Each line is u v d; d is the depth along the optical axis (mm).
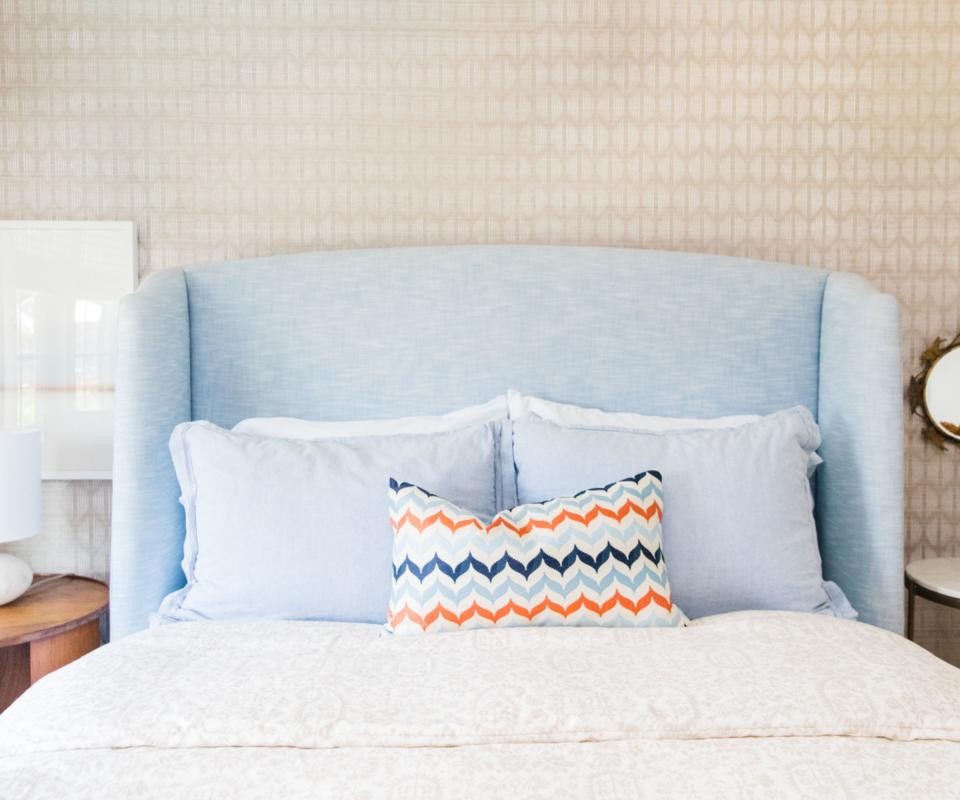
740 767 942
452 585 1366
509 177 2098
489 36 2076
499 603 1358
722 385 1981
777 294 1976
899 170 2100
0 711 2057
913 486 2137
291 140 2084
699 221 2105
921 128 2094
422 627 1354
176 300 1884
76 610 1808
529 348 1977
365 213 2102
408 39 2072
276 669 1165
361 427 1857
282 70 2070
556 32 2076
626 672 1131
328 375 1983
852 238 2109
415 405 1983
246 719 1031
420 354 1982
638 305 1980
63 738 1025
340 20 2066
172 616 1558
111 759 979
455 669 1148
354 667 1166
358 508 1552
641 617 1373
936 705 1063
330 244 2104
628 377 1982
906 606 2154
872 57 2080
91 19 2045
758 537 1545
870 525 1725
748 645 1221
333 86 2078
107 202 2076
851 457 1779
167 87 2061
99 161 2068
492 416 1861
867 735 1031
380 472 1599
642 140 2096
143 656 1234
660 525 1497
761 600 1537
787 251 2109
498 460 1726
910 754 986
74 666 1250
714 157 2096
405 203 2100
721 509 1554
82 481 2109
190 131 2072
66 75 2053
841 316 1851
